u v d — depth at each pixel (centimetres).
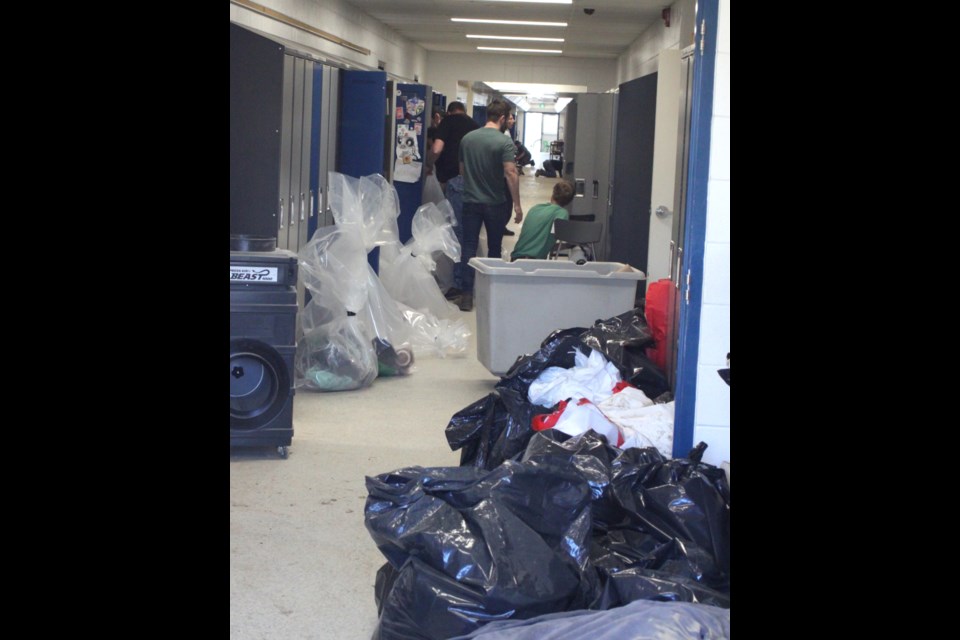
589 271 565
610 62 1758
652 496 273
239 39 461
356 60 1167
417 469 274
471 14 1170
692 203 319
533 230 842
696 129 317
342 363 588
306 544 352
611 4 1005
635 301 596
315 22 945
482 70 1788
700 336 326
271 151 502
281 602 305
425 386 615
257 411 446
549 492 268
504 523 246
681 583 238
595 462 292
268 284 443
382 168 751
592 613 218
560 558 244
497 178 857
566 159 1227
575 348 425
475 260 604
